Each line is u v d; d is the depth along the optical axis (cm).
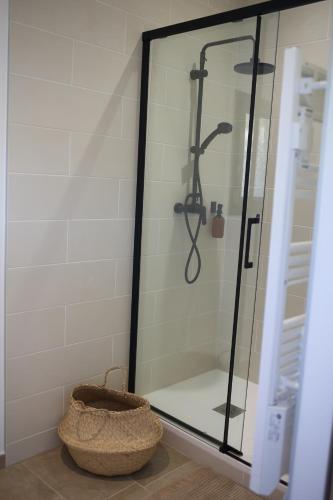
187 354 236
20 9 179
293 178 84
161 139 229
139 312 242
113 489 192
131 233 234
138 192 231
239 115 214
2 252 188
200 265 231
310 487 73
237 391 212
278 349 88
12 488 189
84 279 218
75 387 218
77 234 211
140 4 218
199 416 226
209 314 229
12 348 197
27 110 187
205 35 212
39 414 211
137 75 222
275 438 88
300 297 210
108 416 196
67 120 200
